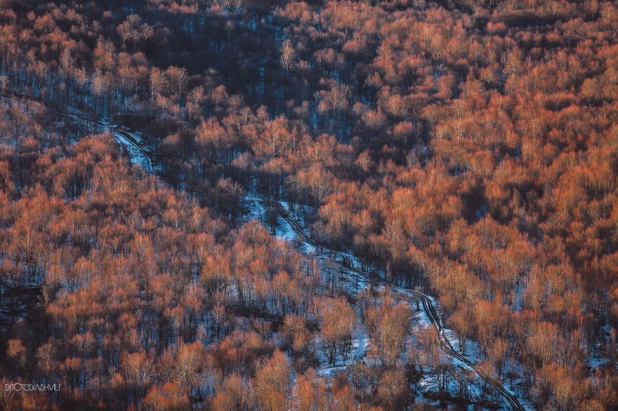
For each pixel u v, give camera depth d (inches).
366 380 4141.2
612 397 3833.7
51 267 4936.0
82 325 4421.8
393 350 4365.2
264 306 5044.3
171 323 4638.3
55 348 4018.2
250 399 3843.5
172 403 3710.6
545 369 4042.8
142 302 4783.5
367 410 3772.1
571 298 4862.2
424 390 4197.8
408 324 4822.8
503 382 4288.9
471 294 5036.9
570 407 3858.3
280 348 4601.4
